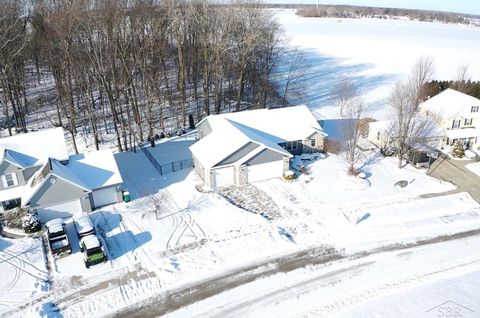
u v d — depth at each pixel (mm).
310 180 39406
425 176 40188
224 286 26781
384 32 164000
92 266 28516
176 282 27141
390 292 26406
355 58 101938
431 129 45188
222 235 31641
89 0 47875
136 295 26109
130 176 40844
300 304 25391
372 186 38312
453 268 28500
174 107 57688
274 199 36438
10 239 31578
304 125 44594
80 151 47031
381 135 45906
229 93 61719
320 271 28109
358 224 32875
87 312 24859
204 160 38188
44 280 27406
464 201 36031
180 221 33344
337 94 68812
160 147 47531
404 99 45750
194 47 57156
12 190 34719
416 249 30266
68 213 34125
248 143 37781
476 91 57969
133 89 47312
